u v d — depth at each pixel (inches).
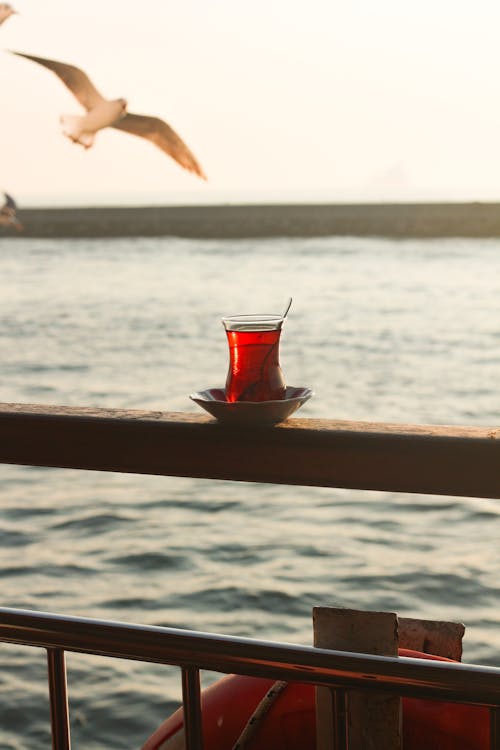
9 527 306.7
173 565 265.4
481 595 236.2
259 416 50.6
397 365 688.4
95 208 2706.7
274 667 40.3
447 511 310.2
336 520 305.9
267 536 291.0
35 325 950.4
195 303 1136.8
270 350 52.7
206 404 51.7
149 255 2027.6
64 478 365.7
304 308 1074.7
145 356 738.8
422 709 51.8
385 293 1227.9
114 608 234.5
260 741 51.6
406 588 243.4
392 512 312.0
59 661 43.9
